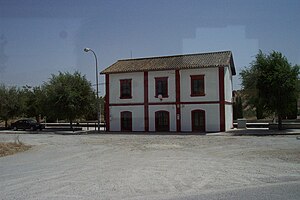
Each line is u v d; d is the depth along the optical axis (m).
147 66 40.06
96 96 42.84
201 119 37.00
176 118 38.06
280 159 14.83
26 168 13.98
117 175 11.76
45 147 23.20
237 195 8.66
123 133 37.50
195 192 9.13
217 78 36.44
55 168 13.77
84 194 9.14
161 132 37.53
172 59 40.72
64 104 43.91
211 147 20.62
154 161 15.02
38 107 55.47
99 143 25.14
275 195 8.57
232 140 25.25
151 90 39.28
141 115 39.72
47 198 8.80
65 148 22.14
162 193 9.10
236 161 14.57
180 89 37.94
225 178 10.92
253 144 21.77
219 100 36.28
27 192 9.53
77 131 43.19
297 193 8.75
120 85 40.88
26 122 48.19
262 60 34.53
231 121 41.44
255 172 11.84
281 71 33.03
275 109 33.88
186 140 26.23
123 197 8.74
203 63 37.19
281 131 32.91
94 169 13.23
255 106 35.09
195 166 13.43
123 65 42.16
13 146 23.06
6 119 53.94
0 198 8.94
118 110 40.94
